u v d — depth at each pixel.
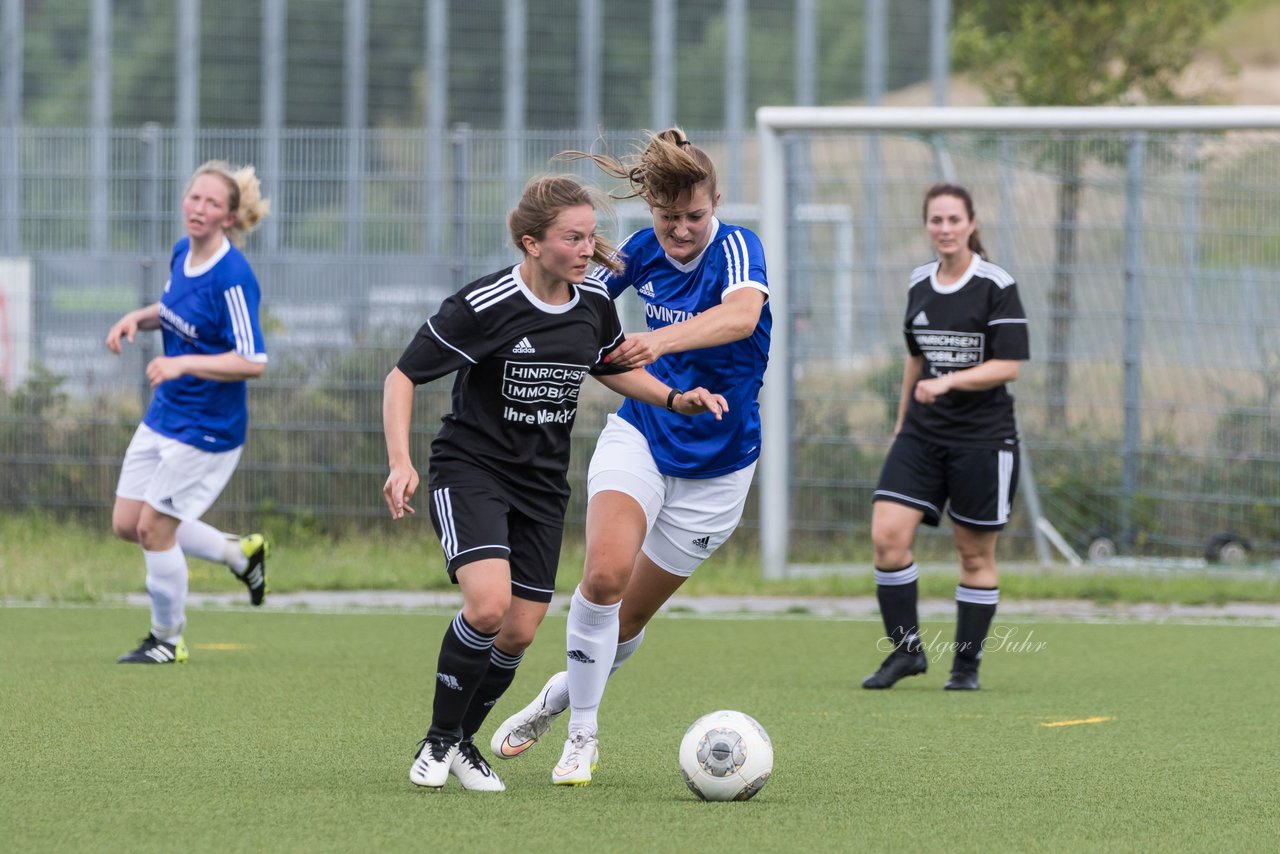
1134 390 37.34
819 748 17.42
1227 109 34.16
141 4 68.06
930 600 34.31
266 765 15.92
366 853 12.09
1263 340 36.81
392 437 14.23
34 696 20.64
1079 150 37.62
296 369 40.12
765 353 16.39
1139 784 15.35
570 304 14.62
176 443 23.78
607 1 68.94
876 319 38.34
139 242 41.34
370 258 40.06
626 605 16.75
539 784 15.16
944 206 22.52
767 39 69.62
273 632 28.86
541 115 68.88
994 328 22.28
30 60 68.06
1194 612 32.94
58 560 37.25
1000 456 22.47
